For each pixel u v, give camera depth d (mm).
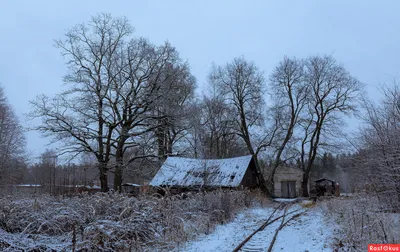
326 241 9961
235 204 21375
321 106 44156
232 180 32281
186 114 30703
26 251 7762
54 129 25094
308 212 20516
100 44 28297
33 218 10125
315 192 47031
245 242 11117
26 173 49406
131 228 10023
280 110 46812
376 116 12016
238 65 47531
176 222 12453
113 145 27781
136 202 12469
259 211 23516
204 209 16266
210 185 26828
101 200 12188
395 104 11336
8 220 10305
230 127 46938
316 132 45344
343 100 43125
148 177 30188
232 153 54062
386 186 12047
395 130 11148
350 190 20562
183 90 33031
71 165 32094
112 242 8906
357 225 10320
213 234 12906
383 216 10219
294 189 55750
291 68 45938
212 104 47719
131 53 28766
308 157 48188
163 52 29984
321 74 44469
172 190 27766
